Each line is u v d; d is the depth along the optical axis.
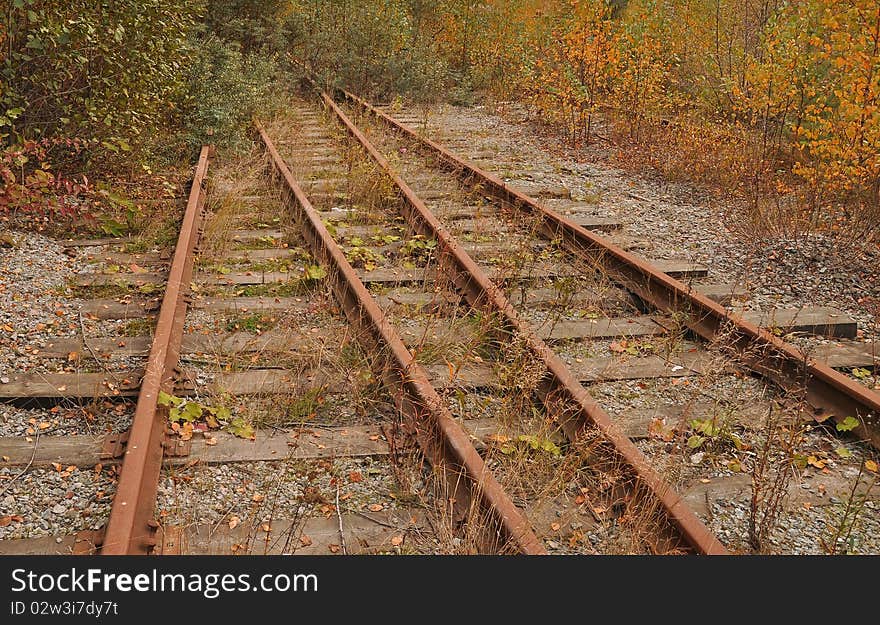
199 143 10.49
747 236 7.62
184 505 3.63
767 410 4.62
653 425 4.37
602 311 5.96
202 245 6.95
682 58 13.06
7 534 3.43
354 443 4.15
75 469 3.84
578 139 12.42
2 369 4.68
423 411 4.23
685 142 10.45
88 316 5.52
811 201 7.97
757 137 10.21
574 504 3.80
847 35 7.64
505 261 6.64
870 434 4.31
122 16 8.44
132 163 9.07
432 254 6.86
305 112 15.20
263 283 6.24
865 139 7.56
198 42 13.02
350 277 5.75
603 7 12.49
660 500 3.56
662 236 7.80
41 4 7.59
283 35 18.28
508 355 4.93
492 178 8.99
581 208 8.66
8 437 4.06
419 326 5.50
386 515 3.67
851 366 5.21
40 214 7.31
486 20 20.14
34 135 8.13
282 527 3.56
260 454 4.02
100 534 3.40
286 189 8.59
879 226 7.62
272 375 4.77
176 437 4.11
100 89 8.49
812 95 8.97
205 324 5.43
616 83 12.70
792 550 3.56
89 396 4.43
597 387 4.85
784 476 3.77
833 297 6.43
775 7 10.55
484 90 18.48
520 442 4.16
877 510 3.85
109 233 7.32
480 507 3.53
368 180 8.89
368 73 17.50
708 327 5.52
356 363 4.88
